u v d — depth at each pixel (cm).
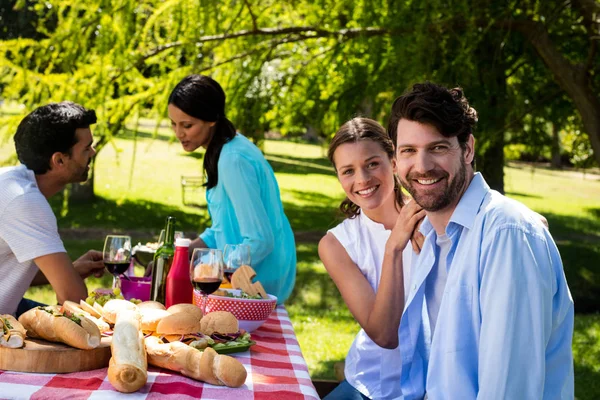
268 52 777
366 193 267
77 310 229
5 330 199
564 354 199
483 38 714
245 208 325
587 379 606
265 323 293
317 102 775
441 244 227
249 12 746
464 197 204
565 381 198
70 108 283
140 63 745
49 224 264
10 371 194
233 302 260
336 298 884
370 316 260
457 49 662
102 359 205
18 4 742
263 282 334
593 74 746
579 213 1922
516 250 188
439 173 201
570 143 923
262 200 338
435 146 200
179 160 2209
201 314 241
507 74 841
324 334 716
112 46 711
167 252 282
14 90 704
